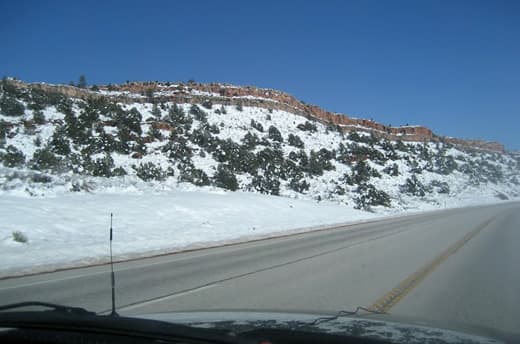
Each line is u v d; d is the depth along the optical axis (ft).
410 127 335.88
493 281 32.32
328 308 23.41
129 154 129.08
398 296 27.02
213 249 51.85
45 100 149.79
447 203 196.75
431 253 48.52
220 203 92.73
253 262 41.50
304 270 36.96
